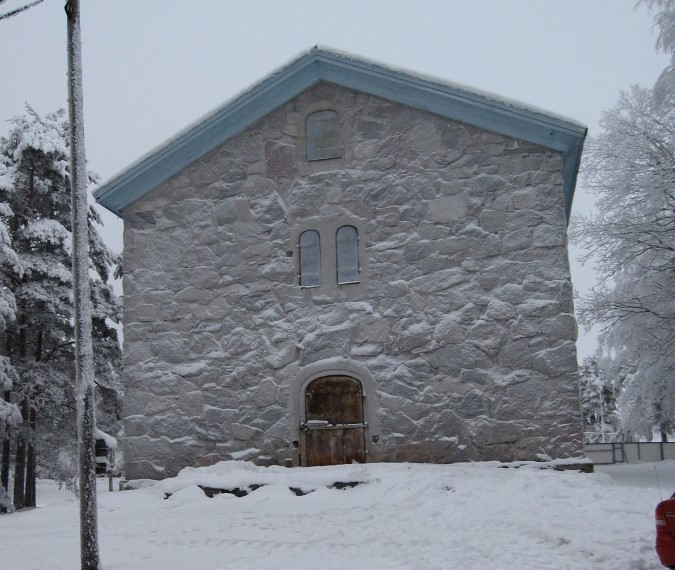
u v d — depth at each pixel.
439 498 10.45
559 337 12.70
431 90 13.57
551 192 13.22
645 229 19.06
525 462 12.33
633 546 7.34
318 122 14.24
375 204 13.74
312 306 13.58
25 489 25.22
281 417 13.27
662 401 20.14
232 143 14.45
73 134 7.84
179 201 14.41
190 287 14.05
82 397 7.52
